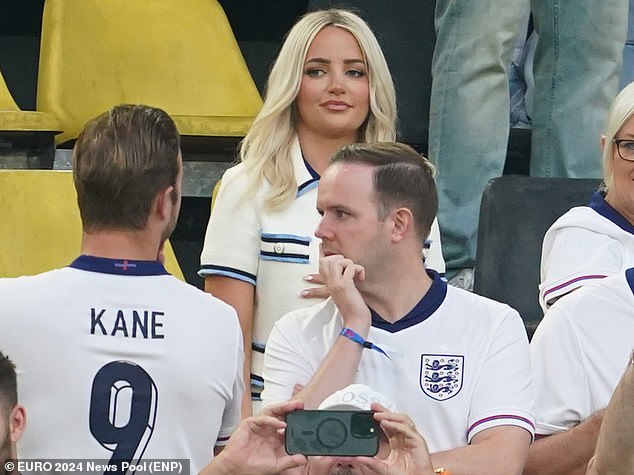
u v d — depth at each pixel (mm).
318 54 13750
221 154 18641
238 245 13289
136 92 19453
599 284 12047
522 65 20016
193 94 19672
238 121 18266
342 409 9453
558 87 18078
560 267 13141
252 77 22062
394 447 9367
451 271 17953
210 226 13453
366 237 10961
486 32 17656
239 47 21594
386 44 20094
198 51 19922
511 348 11008
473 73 17734
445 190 17859
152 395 10086
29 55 21453
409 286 11031
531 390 11023
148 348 10117
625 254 13102
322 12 14008
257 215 13352
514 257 15984
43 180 15922
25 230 15656
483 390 10875
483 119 17781
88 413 9930
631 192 13039
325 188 11141
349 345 10727
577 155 18078
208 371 10281
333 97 13672
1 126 16969
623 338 11867
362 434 9219
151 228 10305
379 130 13984
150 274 10281
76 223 15883
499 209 16125
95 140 10203
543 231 16062
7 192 15695
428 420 10805
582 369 11844
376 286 10992
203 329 10336
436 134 17969
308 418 9242
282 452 9414
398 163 11094
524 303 15844
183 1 20172
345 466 9547
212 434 10398
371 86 13891
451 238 17812
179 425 10195
